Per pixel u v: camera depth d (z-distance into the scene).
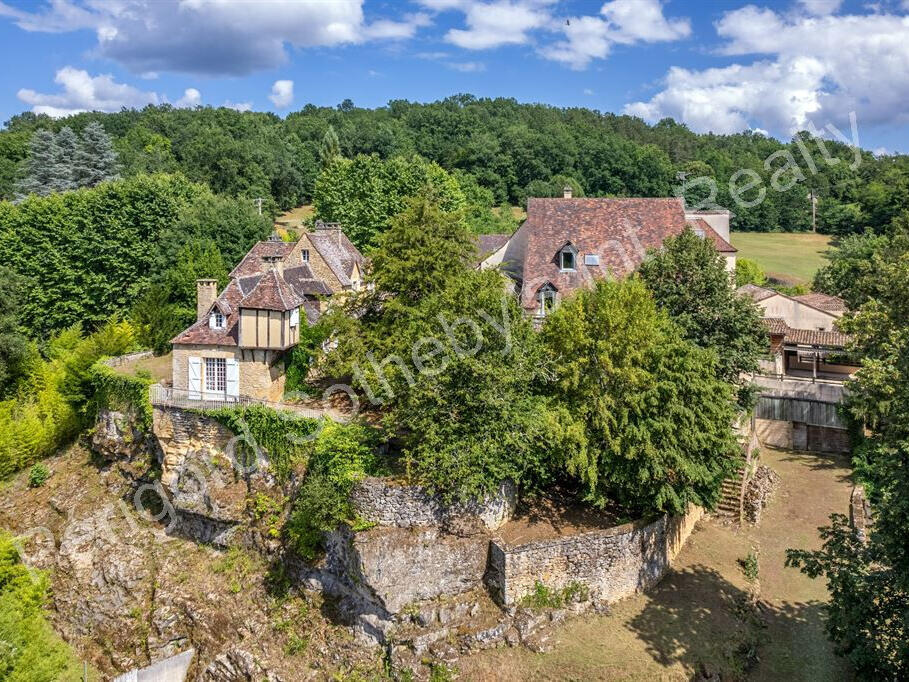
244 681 24.94
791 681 22.41
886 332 33.19
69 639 28.94
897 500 19.44
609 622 24.23
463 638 23.25
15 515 36.53
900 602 19.84
